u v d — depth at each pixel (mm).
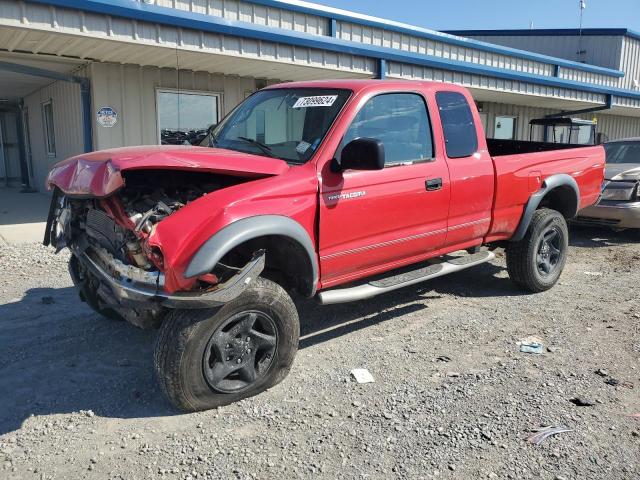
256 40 9625
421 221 4777
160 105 11320
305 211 3906
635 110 21984
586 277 6992
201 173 3982
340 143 4176
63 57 10023
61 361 4422
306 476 3008
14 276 6727
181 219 3414
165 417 3604
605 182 9062
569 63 19266
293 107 4582
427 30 13891
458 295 6176
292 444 3299
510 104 19594
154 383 4055
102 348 4668
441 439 3336
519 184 5648
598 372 4219
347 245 4258
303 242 3854
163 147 4148
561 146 7016
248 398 3842
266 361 3881
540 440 3312
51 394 3900
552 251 6297
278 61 10008
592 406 3719
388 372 4238
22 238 8914
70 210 4410
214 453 3211
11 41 8602
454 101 5176
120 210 3609
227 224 3447
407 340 4867
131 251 3508
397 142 4617
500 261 7648
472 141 5266
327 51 10711
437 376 4164
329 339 4891
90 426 3496
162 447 3271
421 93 4844
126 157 3498
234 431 3441
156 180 3883
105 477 3004
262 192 3691
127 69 10773
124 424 3520
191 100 11719
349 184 4172
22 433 3416
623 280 6840
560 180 6066
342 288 4457
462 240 5305
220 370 3643
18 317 5367
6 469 3064
